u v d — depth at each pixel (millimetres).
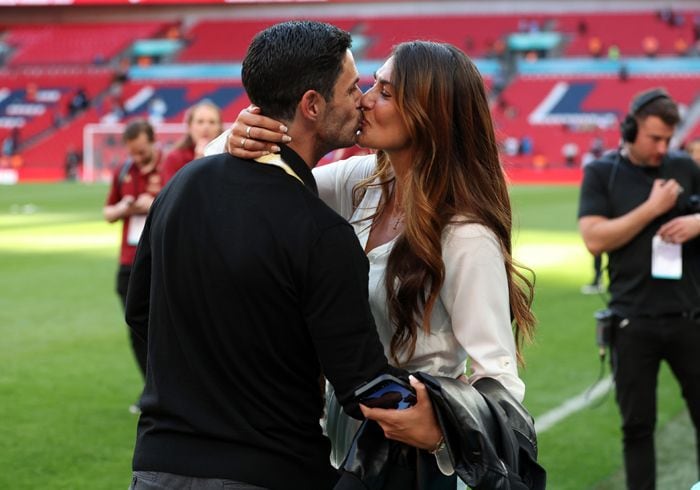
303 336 3922
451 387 3828
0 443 9969
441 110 4262
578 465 9430
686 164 7941
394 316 4336
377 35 82250
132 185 11578
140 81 81062
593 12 81312
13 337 15672
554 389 12336
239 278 3842
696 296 7715
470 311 4203
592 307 18281
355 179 5086
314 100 4012
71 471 9133
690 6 80000
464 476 3787
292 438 3934
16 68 85625
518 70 76438
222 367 3887
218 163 4113
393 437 3871
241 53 84438
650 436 7875
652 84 71812
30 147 73688
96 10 91875
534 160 64812
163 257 4039
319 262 3828
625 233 7633
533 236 30594
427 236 4199
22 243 29891
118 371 13336
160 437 3980
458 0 83688
